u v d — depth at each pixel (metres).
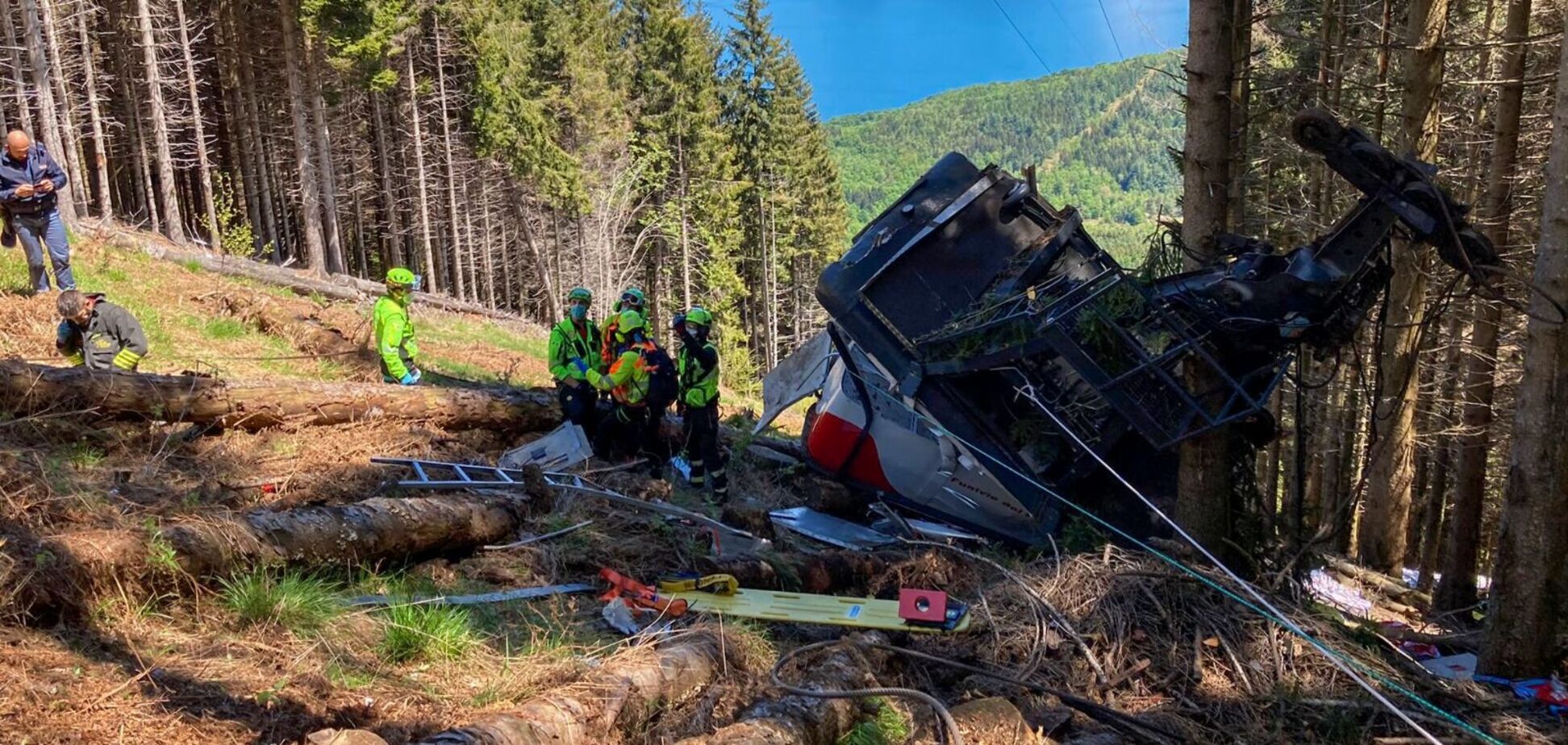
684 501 8.03
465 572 5.50
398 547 5.14
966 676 5.29
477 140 37.12
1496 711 5.13
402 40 31.84
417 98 37.44
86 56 25.45
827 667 4.70
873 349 7.74
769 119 54.41
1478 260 5.82
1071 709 5.03
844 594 6.50
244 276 18.16
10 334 8.43
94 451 6.00
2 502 4.16
